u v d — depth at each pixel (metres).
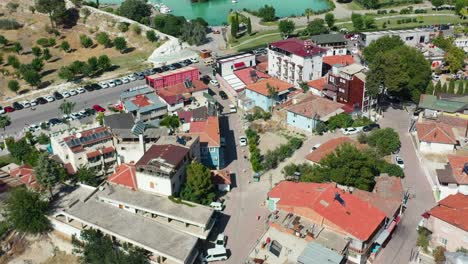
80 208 100.31
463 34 198.12
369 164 103.75
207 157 119.12
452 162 107.06
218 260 90.62
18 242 100.81
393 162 117.00
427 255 88.25
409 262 87.81
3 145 135.50
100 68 186.50
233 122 145.88
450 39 181.38
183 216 94.69
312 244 85.38
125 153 118.00
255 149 125.31
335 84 144.25
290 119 139.00
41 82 179.75
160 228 94.06
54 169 105.06
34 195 100.31
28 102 160.50
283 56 163.38
